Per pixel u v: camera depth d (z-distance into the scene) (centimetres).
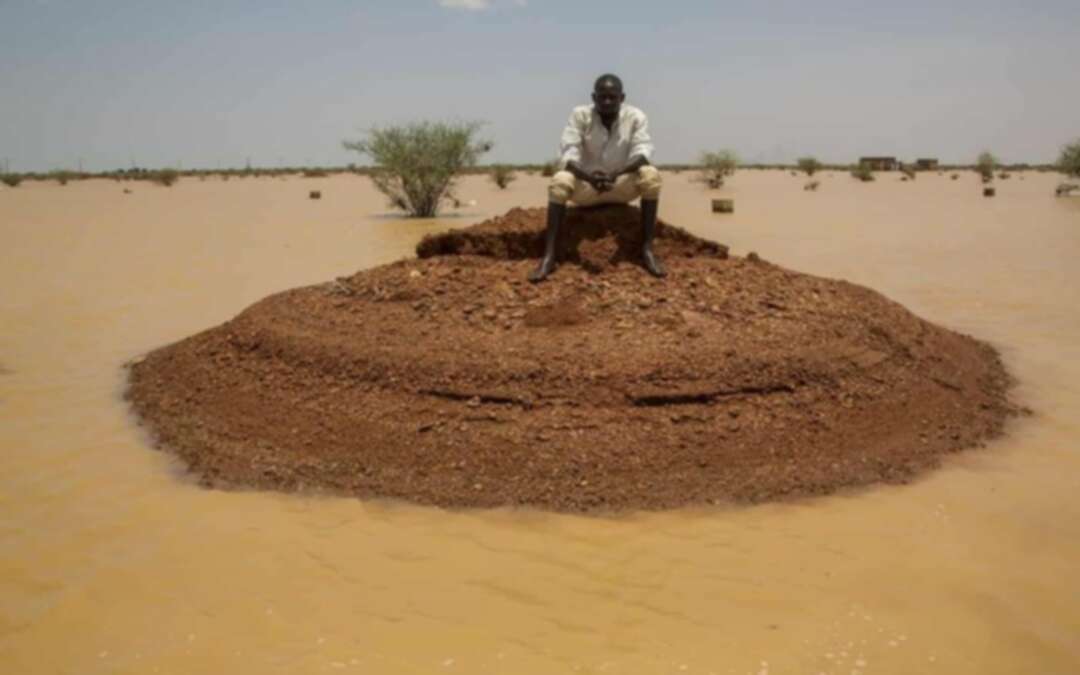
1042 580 353
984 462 482
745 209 2484
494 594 346
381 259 1358
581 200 670
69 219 2334
